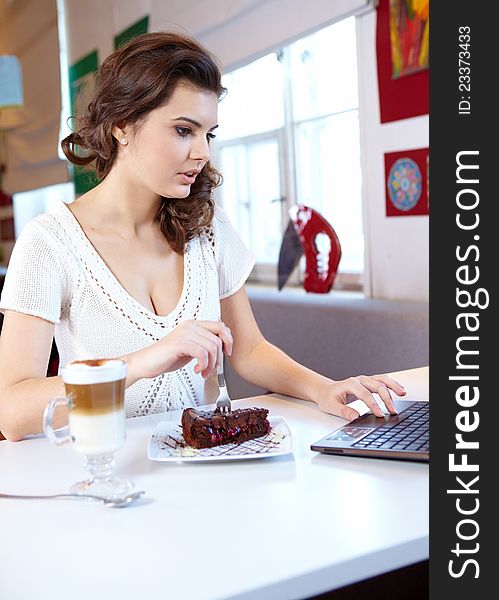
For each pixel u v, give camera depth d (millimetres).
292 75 3391
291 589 735
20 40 5484
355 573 775
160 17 3877
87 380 945
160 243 1570
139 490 982
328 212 3307
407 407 1298
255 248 3846
